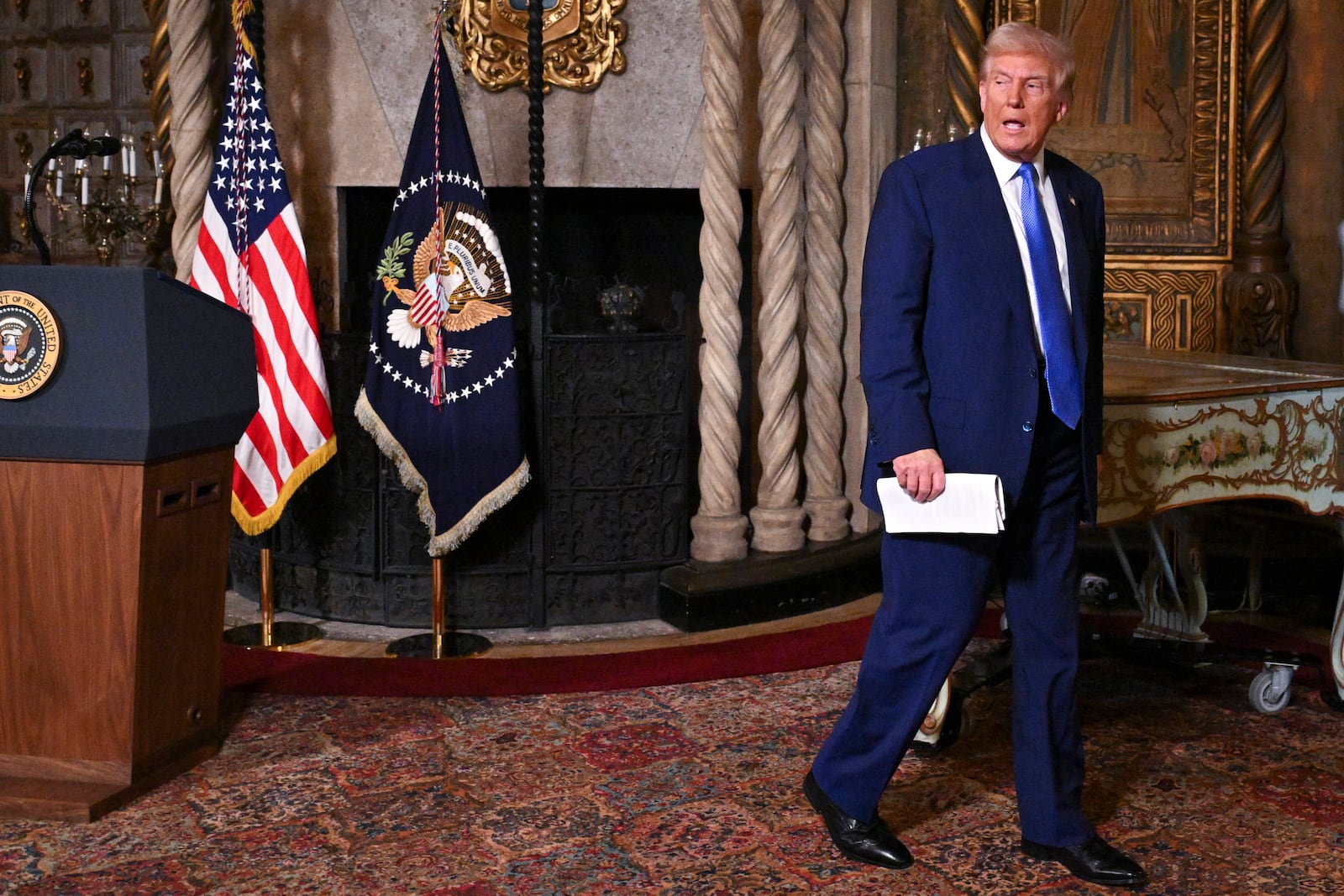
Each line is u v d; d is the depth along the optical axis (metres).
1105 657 4.20
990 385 2.74
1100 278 2.96
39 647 3.27
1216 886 2.85
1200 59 6.08
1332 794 3.36
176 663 3.44
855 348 5.77
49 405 3.11
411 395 4.74
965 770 3.53
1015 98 2.69
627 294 5.27
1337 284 6.04
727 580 5.11
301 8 5.78
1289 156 6.09
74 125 6.43
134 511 3.19
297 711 4.03
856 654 4.62
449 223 4.71
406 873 2.91
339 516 5.11
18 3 6.41
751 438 6.39
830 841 3.07
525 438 5.04
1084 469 2.83
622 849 3.04
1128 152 6.18
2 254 6.51
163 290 3.16
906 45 5.99
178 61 5.33
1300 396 3.78
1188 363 4.32
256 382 3.62
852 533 5.77
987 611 5.02
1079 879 2.88
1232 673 4.40
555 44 5.82
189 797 3.33
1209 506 4.68
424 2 5.79
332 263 5.89
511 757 3.63
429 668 4.49
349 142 5.83
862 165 5.69
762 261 5.52
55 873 2.90
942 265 2.78
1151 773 3.50
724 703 4.11
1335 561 5.52
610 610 5.19
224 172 4.82
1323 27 5.97
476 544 5.05
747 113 5.96
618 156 5.95
